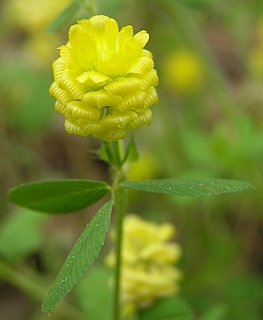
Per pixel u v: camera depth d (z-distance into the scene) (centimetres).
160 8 16
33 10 17
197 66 17
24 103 17
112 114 7
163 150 16
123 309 11
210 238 14
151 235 11
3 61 17
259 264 15
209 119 18
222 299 13
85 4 11
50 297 7
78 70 8
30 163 17
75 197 8
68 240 15
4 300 15
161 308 11
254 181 14
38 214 12
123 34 7
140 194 16
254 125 15
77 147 18
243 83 19
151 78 7
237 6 18
